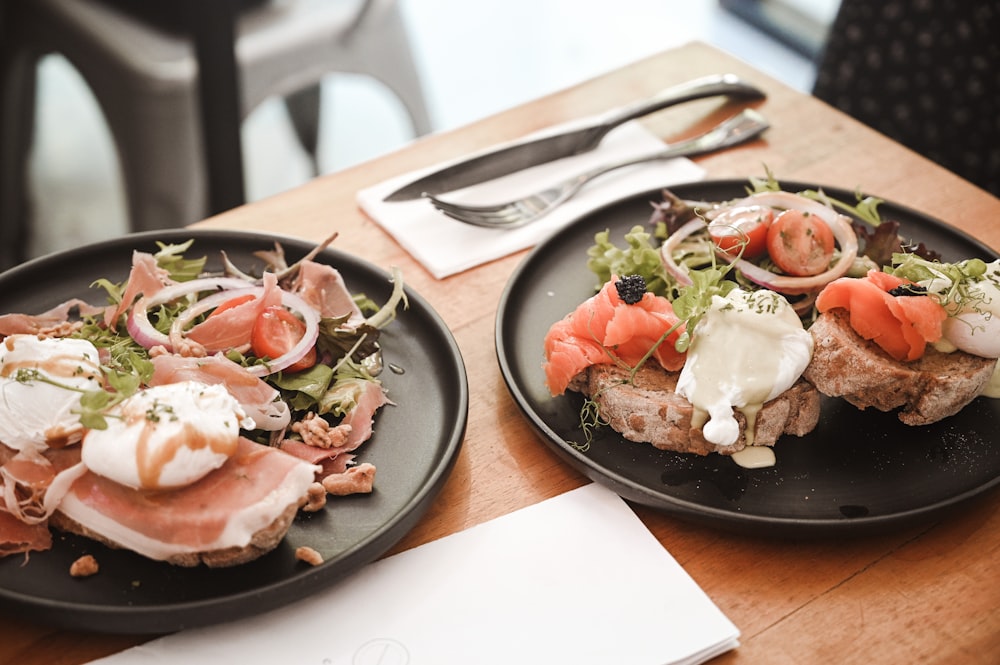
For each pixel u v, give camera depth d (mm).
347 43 1062
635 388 542
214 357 526
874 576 505
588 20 1594
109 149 1320
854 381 542
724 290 555
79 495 480
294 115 1185
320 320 564
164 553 475
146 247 631
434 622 482
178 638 476
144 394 479
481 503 530
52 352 501
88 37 985
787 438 548
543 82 1468
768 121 782
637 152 750
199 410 477
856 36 871
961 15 815
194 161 1045
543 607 487
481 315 630
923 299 536
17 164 1098
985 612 492
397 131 1396
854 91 892
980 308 538
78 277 618
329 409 544
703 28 1550
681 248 620
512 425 565
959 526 523
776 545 516
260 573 481
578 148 742
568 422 556
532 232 682
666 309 556
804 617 490
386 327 596
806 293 587
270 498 477
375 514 509
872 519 498
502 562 503
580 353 544
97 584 476
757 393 527
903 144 884
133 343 560
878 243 612
